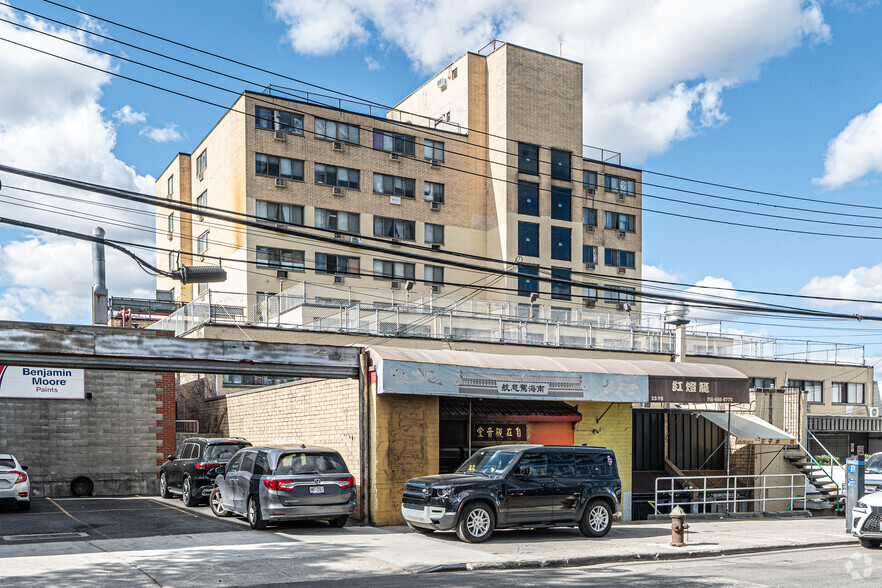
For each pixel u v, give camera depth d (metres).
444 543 15.12
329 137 49.81
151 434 26.00
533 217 55.78
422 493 15.52
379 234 51.00
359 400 18.20
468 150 55.84
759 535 18.11
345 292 48.84
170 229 59.12
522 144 55.97
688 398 22.28
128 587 10.84
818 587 11.52
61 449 24.67
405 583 11.47
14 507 20.42
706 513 22.62
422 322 36.09
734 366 44.25
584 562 13.88
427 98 61.44
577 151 58.62
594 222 60.34
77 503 21.70
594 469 16.98
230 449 20.86
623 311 60.34
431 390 18.06
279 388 22.88
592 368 20.77
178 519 17.97
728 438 24.06
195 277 14.70
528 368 19.55
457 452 19.41
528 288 55.03
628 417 21.64
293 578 11.68
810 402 47.06
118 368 16.19
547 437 20.55
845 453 36.59
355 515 17.95
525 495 15.84
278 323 33.56
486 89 57.41
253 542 14.77
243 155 46.88
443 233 53.94
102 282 26.36
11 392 24.14
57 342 15.60
